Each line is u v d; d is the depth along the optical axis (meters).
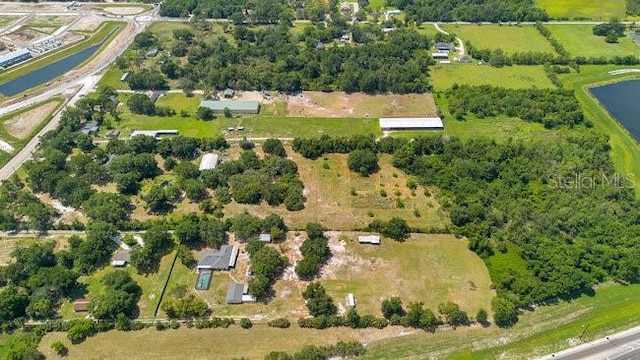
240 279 157.25
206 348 138.38
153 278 157.25
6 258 163.38
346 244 170.62
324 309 145.75
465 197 186.38
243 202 185.88
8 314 141.12
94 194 181.75
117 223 172.50
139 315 146.25
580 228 174.38
